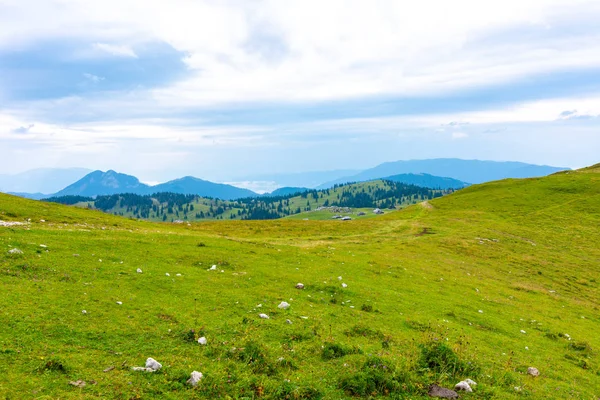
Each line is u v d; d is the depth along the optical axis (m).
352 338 17.91
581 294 43.75
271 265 32.06
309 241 57.22
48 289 17.69
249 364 13.23
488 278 43.66
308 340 16.64
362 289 28.06
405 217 95.75
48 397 9.66
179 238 39.59
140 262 26.36
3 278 18.14
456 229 73.31
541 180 119.00
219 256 32.44
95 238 31.48
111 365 11.96
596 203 89.50
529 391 14.76
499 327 25.09
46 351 12.04
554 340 24.73
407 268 40.16
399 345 17.84
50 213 45.12
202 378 11.73
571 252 61.34
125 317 16.03
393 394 12.63
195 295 20.88
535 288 42.78
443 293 32.19
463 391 13.50
